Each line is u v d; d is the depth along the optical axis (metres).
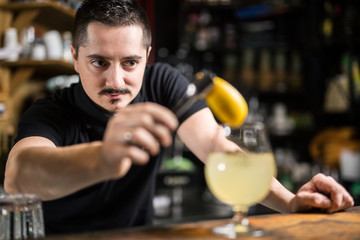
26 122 1.29
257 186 0.78
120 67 1.24
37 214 0.81
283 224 0.83
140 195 1.51
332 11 3.48
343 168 3.01
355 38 3.37
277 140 3.65
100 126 1.42
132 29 1.21
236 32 3.57
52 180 0.85
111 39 1.19
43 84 3.04
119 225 1.51
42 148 0.96
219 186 0.79
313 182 1.07
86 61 1.24
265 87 3.48
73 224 1.49
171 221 2.15
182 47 3.38
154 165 1.51
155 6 3.40
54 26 3.05
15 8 2.58
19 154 0.97
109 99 1.26
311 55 3.56
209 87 0.77
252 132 0.80
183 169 2.68
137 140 0.66
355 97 3.36
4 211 0.77
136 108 0.69
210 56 3.55
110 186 1.44
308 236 0.73
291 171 3.30
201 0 3.43
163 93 1.53
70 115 1.40
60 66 2.62
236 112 0.80
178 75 1.58
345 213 0.97
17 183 0.92
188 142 1.45
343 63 3.52
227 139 0.81
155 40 3.38
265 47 3.49
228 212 2.36
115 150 0.68
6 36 2.57
